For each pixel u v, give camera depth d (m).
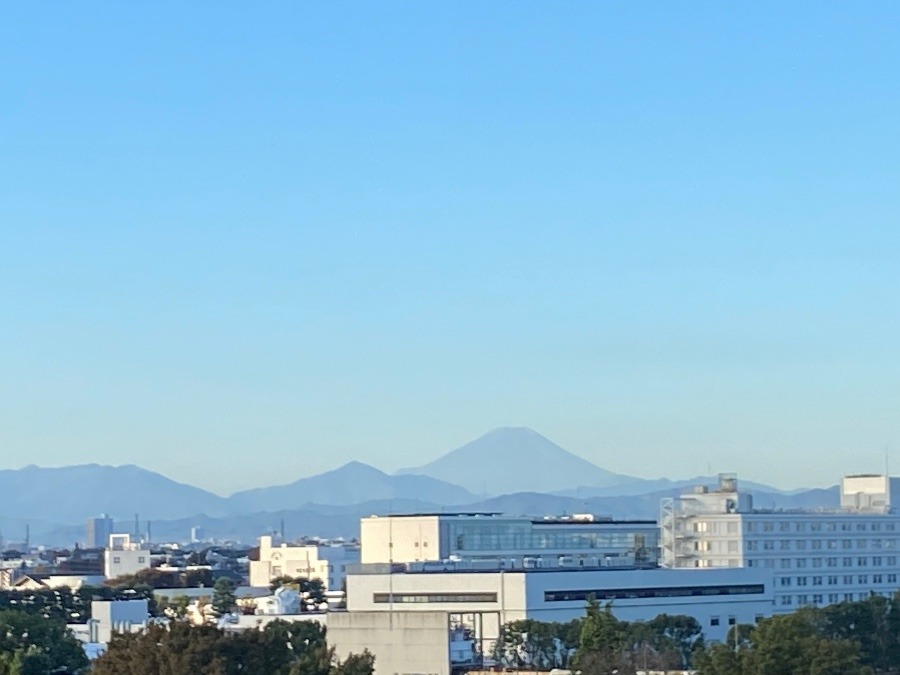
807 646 129.25
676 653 194.25
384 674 165.12
